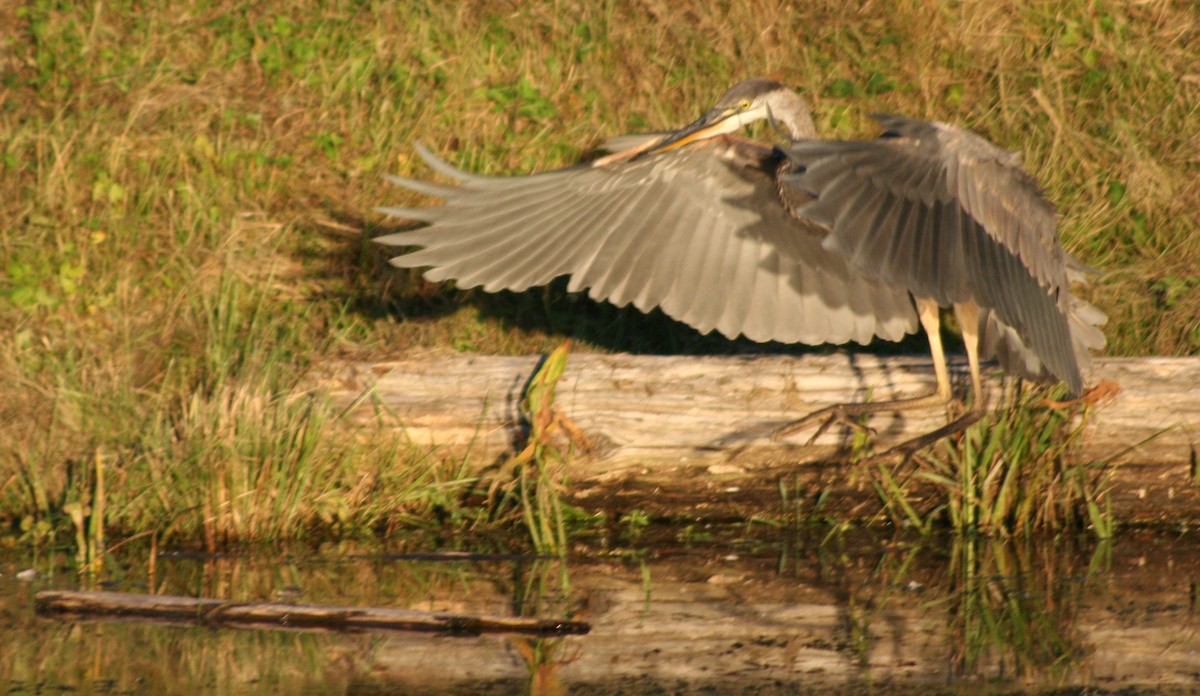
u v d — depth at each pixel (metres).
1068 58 15.09
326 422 10.87
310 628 8.63
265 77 14.53
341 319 12.45
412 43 14.82
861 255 6.67
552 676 7.75
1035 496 10.59
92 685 7.58
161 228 13.09
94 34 14.62
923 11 15.43
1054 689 7.51
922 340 12.48
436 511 11.02
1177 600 9.00
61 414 11.30
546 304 12.68
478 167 13.77
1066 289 8.39
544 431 10.56
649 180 8.98
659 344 12.65
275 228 13.14
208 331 12.02
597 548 10.35
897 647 8.21
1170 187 13.87
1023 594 9.17
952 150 7.23
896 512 10.78
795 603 9.04
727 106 9.88
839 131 14.44
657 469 10.82
